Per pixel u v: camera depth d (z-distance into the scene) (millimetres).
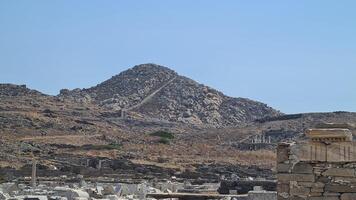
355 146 30156
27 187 99125
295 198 30828
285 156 31156
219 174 192625
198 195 67750
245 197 70000
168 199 68500
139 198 74812
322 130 30609
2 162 188750
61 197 63656
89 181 148750
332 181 30375
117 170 195125
